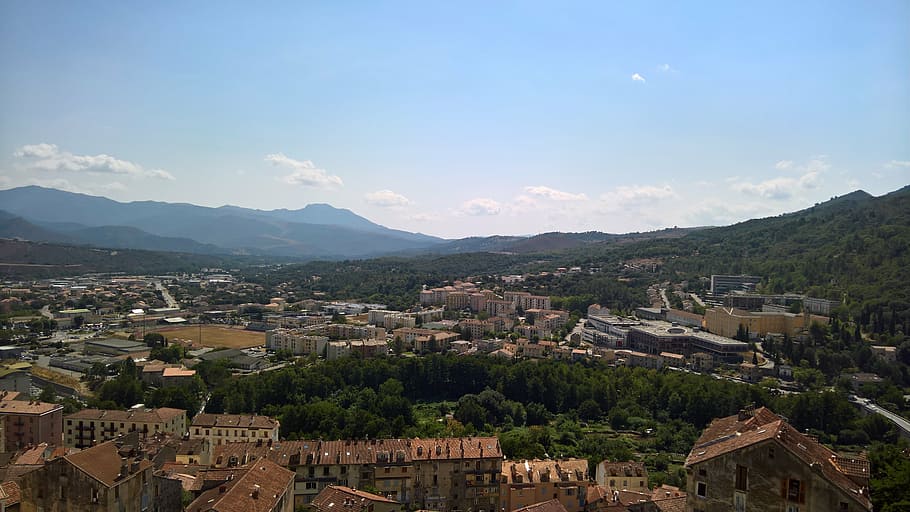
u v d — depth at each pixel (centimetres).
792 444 7506
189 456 18638
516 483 16850
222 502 9781
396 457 16700
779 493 7294
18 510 9394
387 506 12962
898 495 9050
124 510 9562
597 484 18100
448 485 16900
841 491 7019
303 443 17112
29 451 16500
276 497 10838
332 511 12150
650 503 14112
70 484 9275
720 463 7700
